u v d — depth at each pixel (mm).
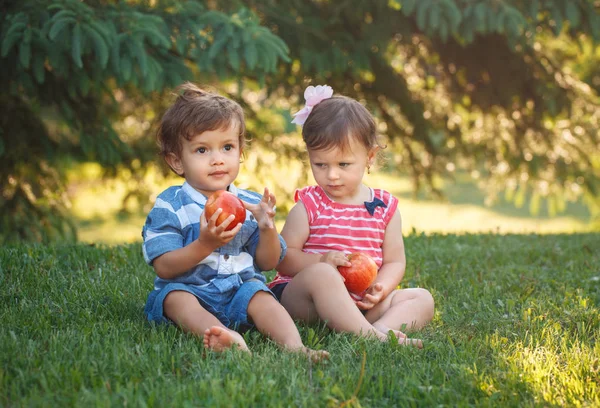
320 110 3109
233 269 2881
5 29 5086
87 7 5113
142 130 7992
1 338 2594
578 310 3367
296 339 2678
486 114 8781
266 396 2143
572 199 9586
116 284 3570
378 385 2283
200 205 2898
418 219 17500
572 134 8789
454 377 2395
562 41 8523
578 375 2467
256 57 5520
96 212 16438
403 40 7742
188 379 2287
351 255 3045
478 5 6402
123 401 2082
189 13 5785
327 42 7109
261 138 8609
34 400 2064
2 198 6945
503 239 5945
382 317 3014
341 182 3100
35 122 6590
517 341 2896
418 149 9117
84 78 5574
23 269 3740
